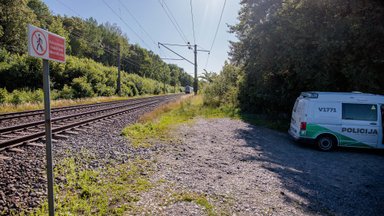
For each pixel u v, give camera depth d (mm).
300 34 11133
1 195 3758
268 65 13734
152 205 3750
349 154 7848
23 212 3332
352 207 4059
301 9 11305
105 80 40656
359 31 9859
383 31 9398
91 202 3717
